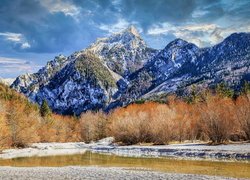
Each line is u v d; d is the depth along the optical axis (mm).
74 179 29016
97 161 51000
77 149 92000
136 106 149500
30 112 141875
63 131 154000
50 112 187500
